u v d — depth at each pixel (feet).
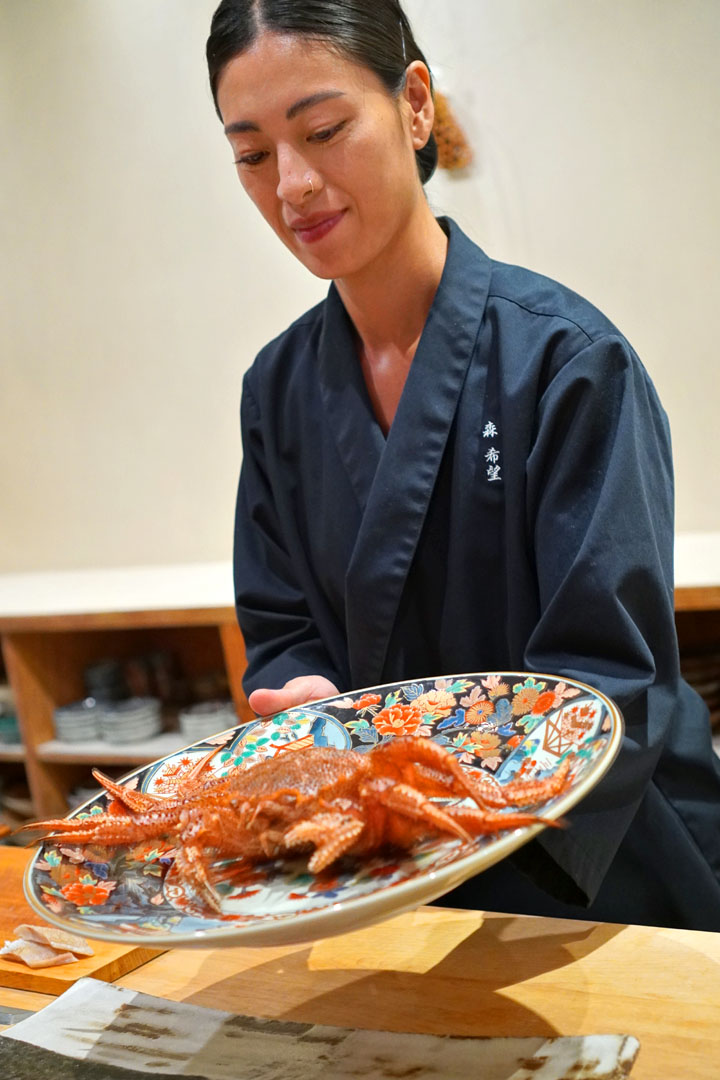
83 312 9.92
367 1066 2.40
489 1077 2.28
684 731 3.88
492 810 2.34
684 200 7.50
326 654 4.44
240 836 2.58
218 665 9.66
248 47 3.37
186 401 9.67
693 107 7.34
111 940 2.17
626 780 3.21
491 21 7.76
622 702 3.18
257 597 4.61
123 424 9.98
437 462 3.88
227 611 7.57
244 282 9.21
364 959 2.94
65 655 9.33
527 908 3.95
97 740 8.93
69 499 10.38
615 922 3.88
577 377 3.50
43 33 9.47
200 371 9.55
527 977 2.73
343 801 2.45
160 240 9.45
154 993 2.93
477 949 2.91
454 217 8.15
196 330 9.49
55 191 9.77
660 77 7.38
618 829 3.20
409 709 3.12
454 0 7.84
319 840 2.27
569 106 7.67
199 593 8.23
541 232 7.95
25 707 8.86
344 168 3.44
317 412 4.34
